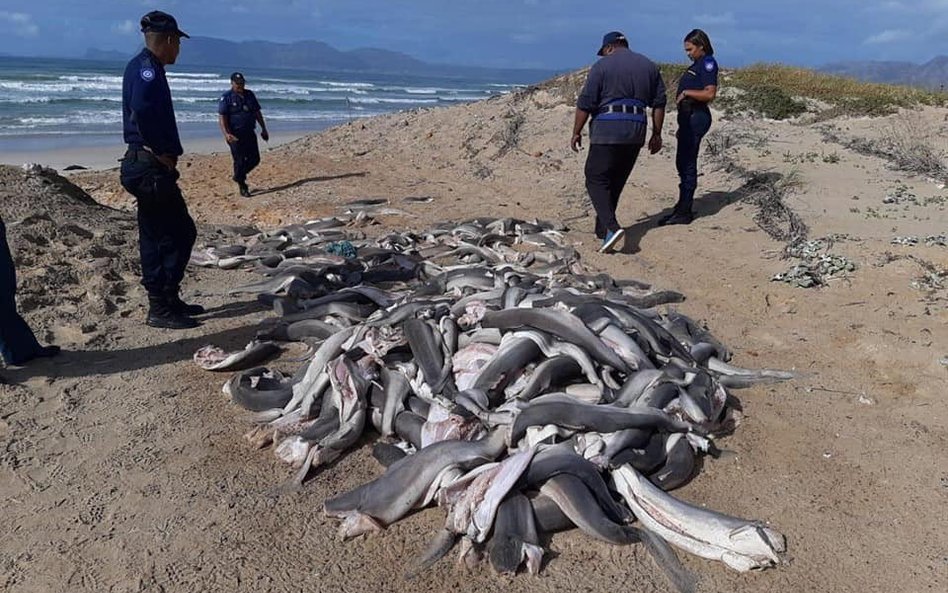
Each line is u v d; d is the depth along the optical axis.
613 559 4.12
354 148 20.33
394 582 3.95
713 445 5.20
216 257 9.55
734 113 18.89
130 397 5.84
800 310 7.75
